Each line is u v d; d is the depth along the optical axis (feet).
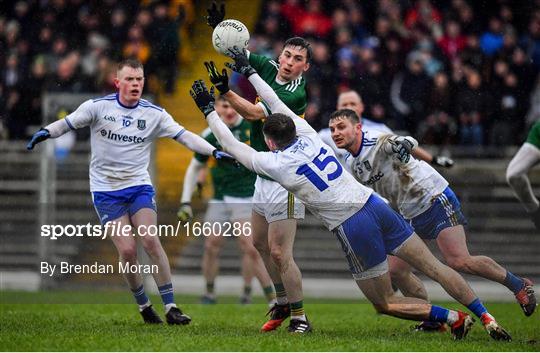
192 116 154.40
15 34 158.61
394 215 69.56
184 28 159.22
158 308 98.22
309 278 133.28
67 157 135.33
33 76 154.71
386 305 69.51
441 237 75.72
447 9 156.04
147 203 77.25
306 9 156.66
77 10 160.15
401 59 151.23
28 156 146.61
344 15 155.12
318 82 148.15
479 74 151.33
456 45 152.97
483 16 156.15
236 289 127.75
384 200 71.41
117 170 77.00
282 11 156.35
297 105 73.92
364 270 69.15
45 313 87.61
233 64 71.31
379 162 74.64
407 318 69.51
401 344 64.64
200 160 100.68
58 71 154.81
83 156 137.69
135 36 155.02
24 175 144.15
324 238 133.49
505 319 88.38
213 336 67.21
